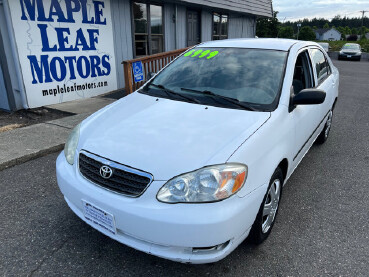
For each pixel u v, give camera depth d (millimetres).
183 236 1890
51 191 3348
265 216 2553
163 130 2322
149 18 8961
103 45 7715
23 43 6020
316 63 3803
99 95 7863
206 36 11648
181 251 1978
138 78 7121
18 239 2602
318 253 2510
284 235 2729
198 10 10867
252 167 2105
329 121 4852
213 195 1919
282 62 3014
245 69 3033
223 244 2041
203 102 2738
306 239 2680
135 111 2699
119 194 2066
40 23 6242
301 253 2506
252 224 2193
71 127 5129
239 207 1980
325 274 2295
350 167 4137
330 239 2684
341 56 27578
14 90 6098
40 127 5125
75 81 7207
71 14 6809
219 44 3549
